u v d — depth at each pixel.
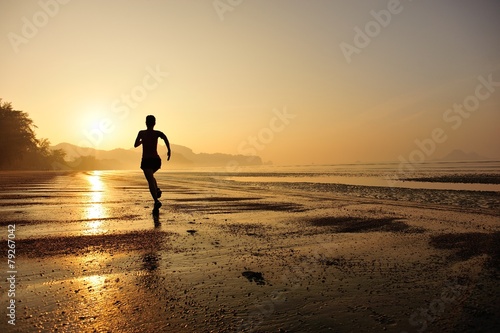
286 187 19.28
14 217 6.92
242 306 2.60
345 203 10.36
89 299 2.68
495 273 3.47
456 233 5.59
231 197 12.41
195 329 2.19
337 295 2.86
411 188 18.05
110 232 5.47
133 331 2.15
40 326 2.20
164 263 3.76
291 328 2.24
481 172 47.22
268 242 4.89
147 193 13.76
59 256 3.99
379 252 4.36
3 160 80.75
